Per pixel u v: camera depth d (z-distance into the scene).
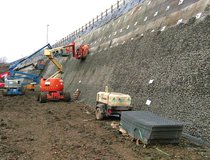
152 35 20.52
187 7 17.88
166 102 15.13
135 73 20.25
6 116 18.95
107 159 9.65
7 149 10.94
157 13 22.22
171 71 15.99
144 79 18.53
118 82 22.42
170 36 17.91
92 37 41.25
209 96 12.38
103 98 17.91
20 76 36.72
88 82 30.11
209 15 14.91
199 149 10.84
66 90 36.66
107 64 27.17
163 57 17.52
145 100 17.27
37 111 21.38
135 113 13.14
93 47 36.50
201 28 15.05
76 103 26.66
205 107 12.34
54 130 14.54
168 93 15.34
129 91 19.81
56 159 9.68
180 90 14.48
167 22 19.50
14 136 13.21
